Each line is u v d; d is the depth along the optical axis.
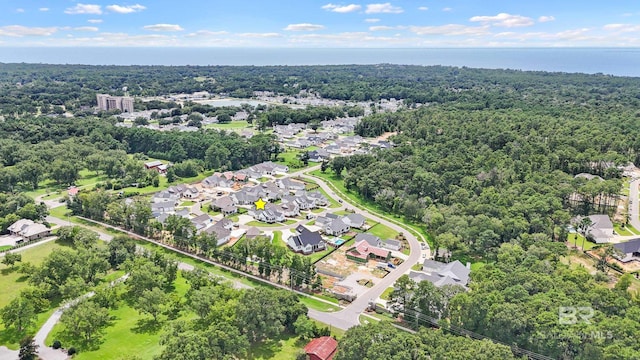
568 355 80.00
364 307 108.50
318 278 115.75
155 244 143.38
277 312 92.38
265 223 165.88
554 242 127.19
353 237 153.12
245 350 83.75
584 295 90.31
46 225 151.62
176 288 115.31
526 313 84.69
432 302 96.94
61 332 94.75
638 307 88.75
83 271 111.50
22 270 117.69
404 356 73.19
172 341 78.56
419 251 141.88
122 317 101.50
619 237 144.88
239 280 121.00
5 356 86.19
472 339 85.25
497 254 123.81
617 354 73.00
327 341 88.69
